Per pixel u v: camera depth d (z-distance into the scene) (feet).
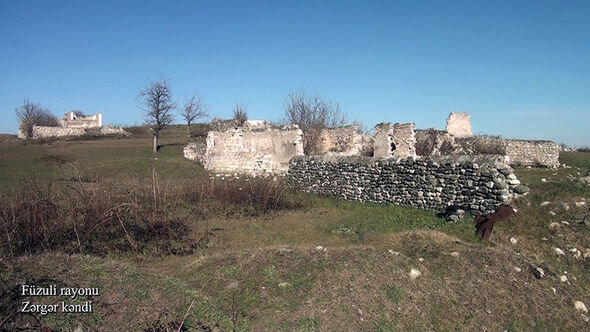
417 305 22.58
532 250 29.30
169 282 21.39
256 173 76.54
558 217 32.71
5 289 17.03
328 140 91.97
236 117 125.18
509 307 23.62
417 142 89.66
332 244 30.27
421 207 41.81
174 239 31.12
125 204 31.83
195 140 126.52
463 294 24.04
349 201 50.80
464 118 98.73
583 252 28.94
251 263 24.73
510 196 35.12
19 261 20.02
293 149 77.66
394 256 26.40
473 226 33.81
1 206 28.66
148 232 31.04
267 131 81.92
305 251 26.45
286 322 20.03
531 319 23.08
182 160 89.92
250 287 22.35
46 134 143.02
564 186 38.24
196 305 19.63
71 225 29.50
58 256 21.57
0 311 15.90
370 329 20.48
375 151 79.05
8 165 78.48
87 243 28.04
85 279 19.42
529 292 24.88
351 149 86.33
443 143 86.38
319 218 41.52
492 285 25.02
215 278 23.16
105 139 126.82
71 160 84.74
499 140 90.33
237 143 83.61
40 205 29.68
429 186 41.22
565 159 96.32
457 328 21.83
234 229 35.86
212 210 42.98
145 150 101.24
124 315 17.58
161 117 100.07
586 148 113.70
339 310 21.11
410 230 33.65
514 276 25.95
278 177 67.46
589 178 40.16
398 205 44.57
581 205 33.86
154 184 38.45
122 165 80.02
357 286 22.88
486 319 22.63
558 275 26.61
